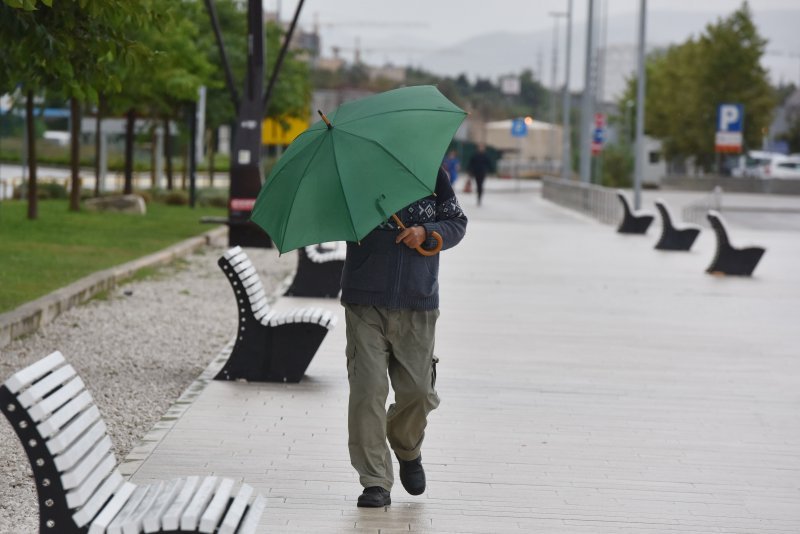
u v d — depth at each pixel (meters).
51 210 68.12
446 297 38.88
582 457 18.55
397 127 14.45
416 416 15.39
